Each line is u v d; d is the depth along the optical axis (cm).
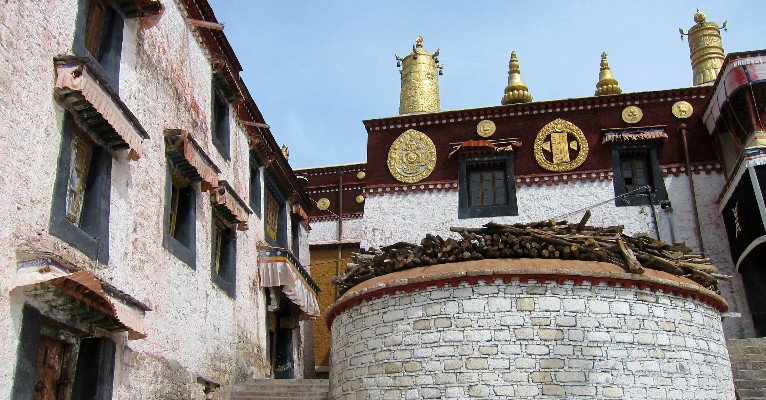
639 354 1165
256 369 1920
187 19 1639
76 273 887
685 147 2191
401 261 1338
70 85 1005
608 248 1247
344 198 3180
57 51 1029
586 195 2192
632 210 2156
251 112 2103
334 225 3130
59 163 1005
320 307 2942
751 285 1948
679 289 1232
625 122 2247
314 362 2725
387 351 1245
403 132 2369
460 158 2291
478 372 1150
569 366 1138
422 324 1217
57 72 1014
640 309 1192
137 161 1280
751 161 1847
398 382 1212
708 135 2206
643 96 2258
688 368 1199
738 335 1953
